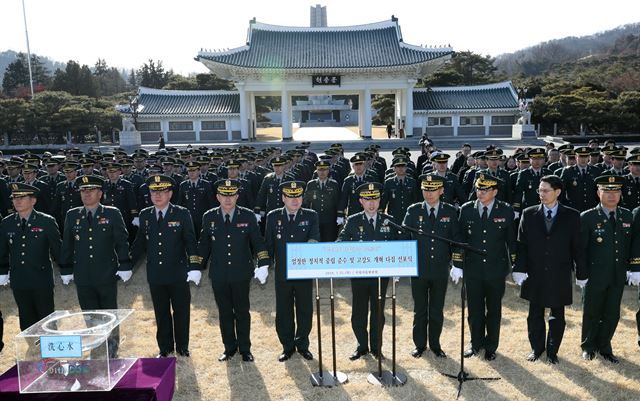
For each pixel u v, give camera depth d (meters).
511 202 12.71
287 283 6.95
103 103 60.75
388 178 11.62
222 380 6.48
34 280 7.23
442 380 6.36
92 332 4.56
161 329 7.15
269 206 11.99
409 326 8.02
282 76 49.34
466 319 8.25
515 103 52.09
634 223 6.79
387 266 5.87
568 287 6.64
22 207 7.13
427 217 6.95
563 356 6.94
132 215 12.33
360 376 6.53
